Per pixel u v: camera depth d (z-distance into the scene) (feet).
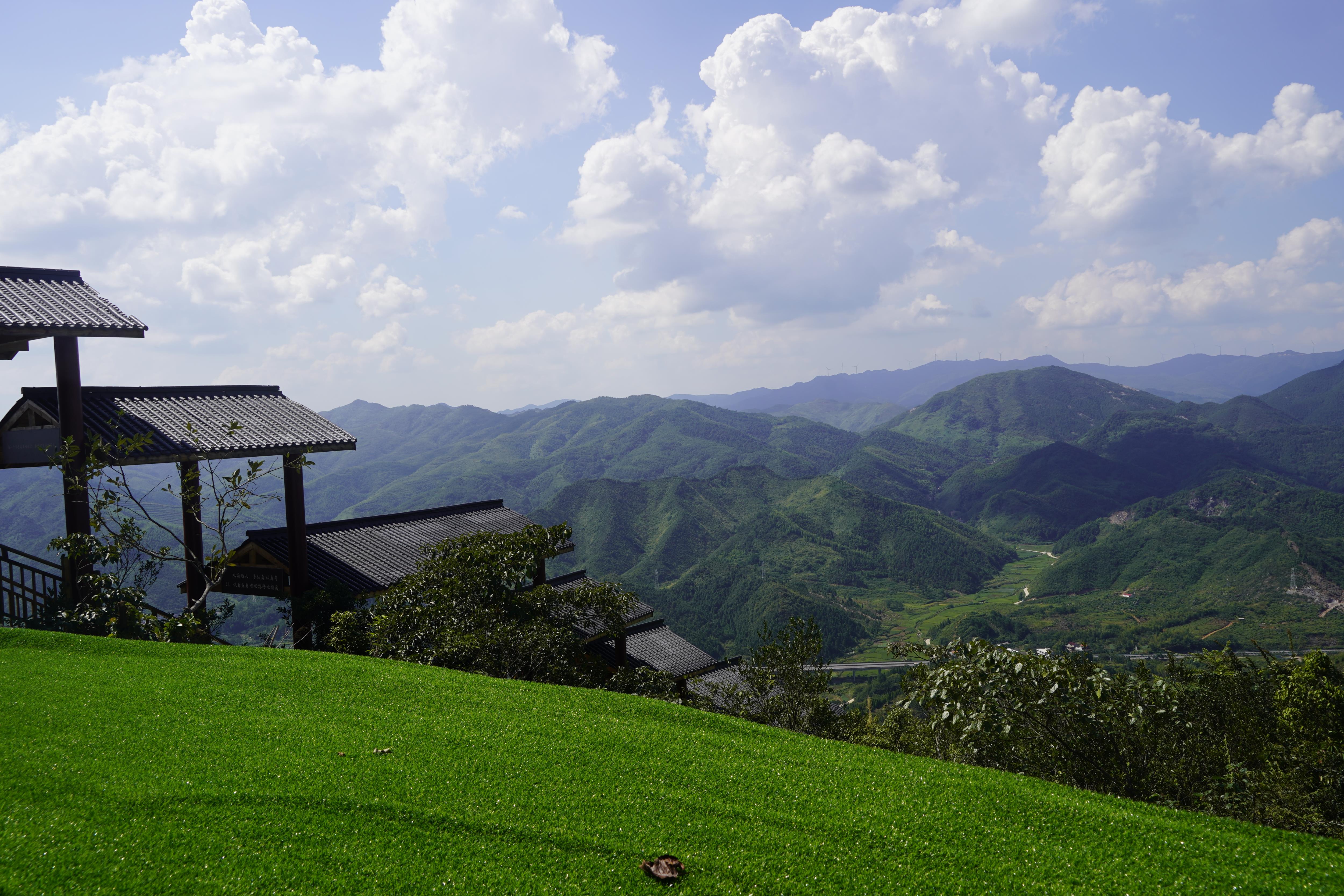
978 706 29.01
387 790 18.76
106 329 43.60
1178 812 20.18
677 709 28.86
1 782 17.65
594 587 53.01
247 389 58.39
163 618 47.75
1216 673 39.45
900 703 32.53
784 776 21.80
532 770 20.89
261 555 57.26
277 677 28.96
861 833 18.17
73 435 43.80
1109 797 21.39
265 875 14.61
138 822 16.21
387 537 65.21
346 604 53.98
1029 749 30.37
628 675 51.93
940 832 18.37
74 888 13.69
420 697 27.68
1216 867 16.74
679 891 15.03
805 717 52.65
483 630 43.37
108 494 44.57
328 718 24.41
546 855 16.20
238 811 17.06
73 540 42.52
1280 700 37.32
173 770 18.99
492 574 46.70
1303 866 16.71
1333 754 33.22
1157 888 15.79
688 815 18.74
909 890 15.58
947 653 31.58
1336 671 37.50
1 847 14.78
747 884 15.55
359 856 15.56
